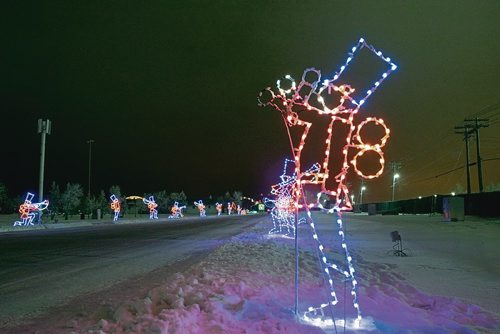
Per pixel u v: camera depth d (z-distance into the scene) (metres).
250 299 7.08
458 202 35.81
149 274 11.29
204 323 5.71
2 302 7.99
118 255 15.78
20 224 35.56
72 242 21.31
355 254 14.41
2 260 13.99
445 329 5.52
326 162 5.69
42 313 7.17
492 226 28.77
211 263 12.34
